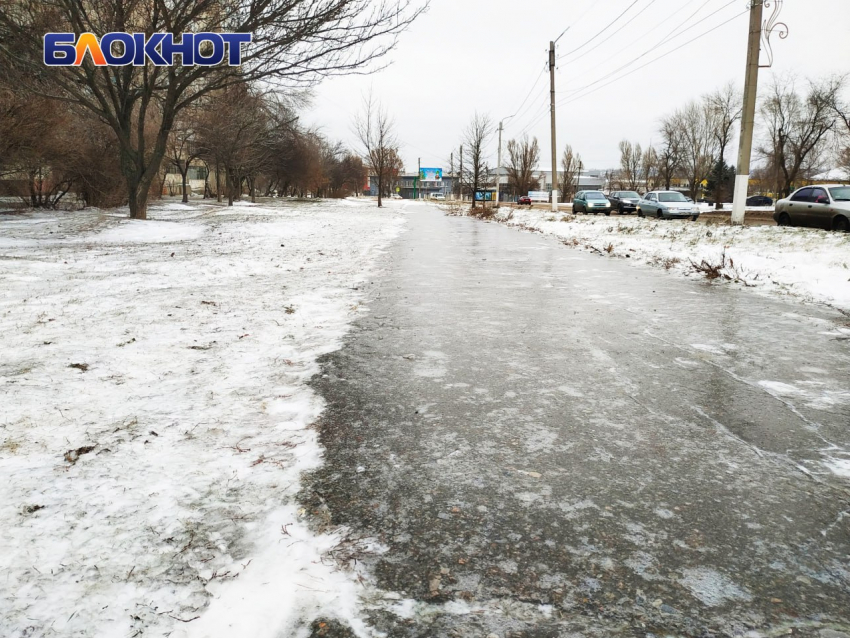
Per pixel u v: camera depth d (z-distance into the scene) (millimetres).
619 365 4742
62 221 21562
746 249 11836
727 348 5285
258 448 3143
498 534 2371
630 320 6469
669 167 65250
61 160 24453
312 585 2047
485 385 4227
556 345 5379
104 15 18031
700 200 74000
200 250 13719
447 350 5184
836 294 7781
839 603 1968
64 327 5828
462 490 2721
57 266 10273
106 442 3137
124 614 1877
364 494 2680
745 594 2012
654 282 9281
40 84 19188
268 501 2602
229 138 36188
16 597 1938
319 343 5398
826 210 16156
